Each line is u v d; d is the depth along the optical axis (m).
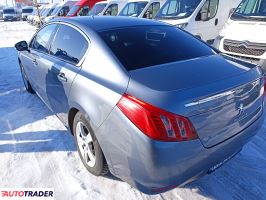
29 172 3.08
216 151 2.23
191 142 2.05
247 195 2.65
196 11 7.68
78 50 2.99
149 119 2.00
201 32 7.90
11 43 14.36
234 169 3.03
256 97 2.62
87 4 16.47
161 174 2.04
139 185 2.21
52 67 3.37
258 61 5.37
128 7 11.39
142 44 2.78
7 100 5.26
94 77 2.57
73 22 3.27
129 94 2.16
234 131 2.38
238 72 2.48
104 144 2.40
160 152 1.98
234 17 6.20
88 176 2.96
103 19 3.27
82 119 2.78
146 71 2.37
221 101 2.19
